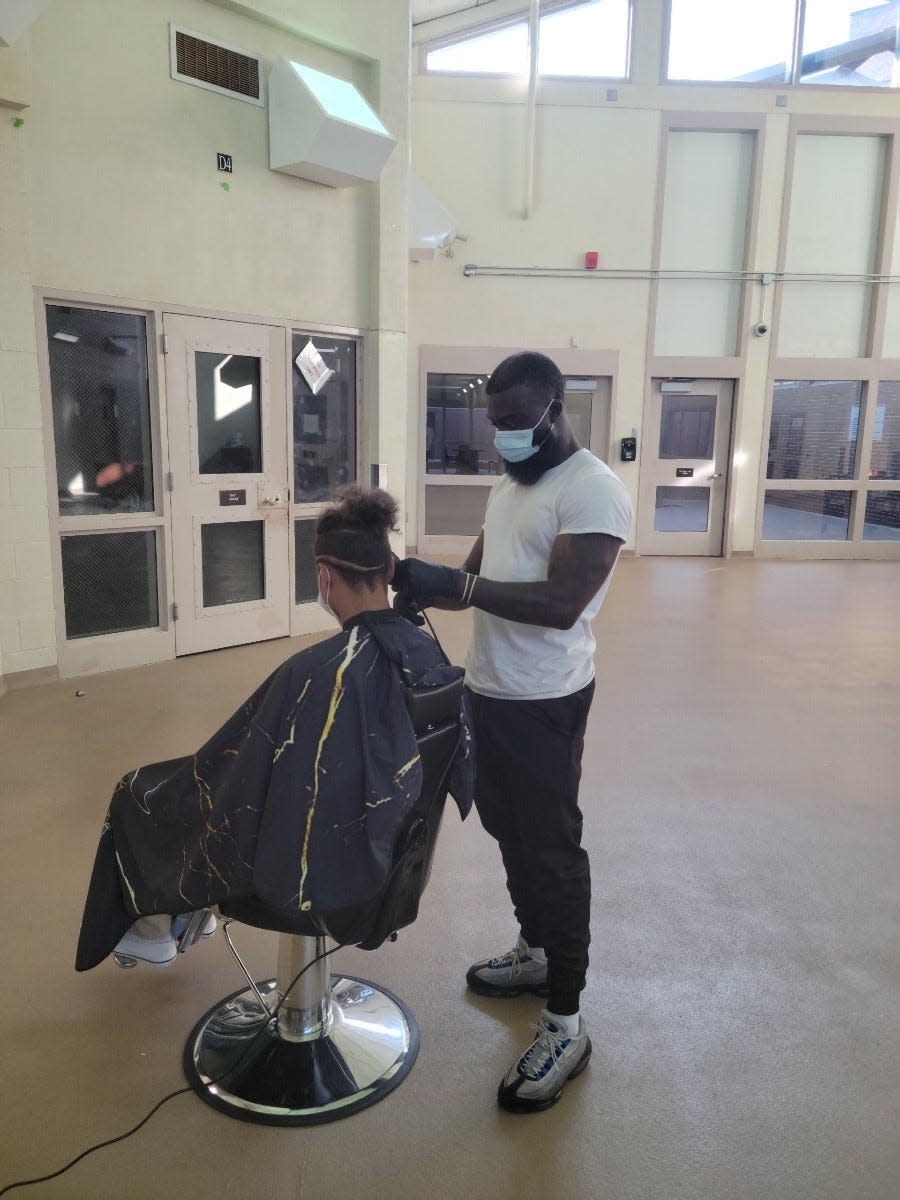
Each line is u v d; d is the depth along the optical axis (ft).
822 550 28.60
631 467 27.81
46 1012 5.93
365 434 17.39
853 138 26.45
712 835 8.76
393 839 4.33
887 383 27.78
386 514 4.59
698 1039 5.78
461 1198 4.53
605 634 17.40
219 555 15.33
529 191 25.53
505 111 25.39
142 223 13.26
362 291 16.74
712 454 28.09
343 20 15.21
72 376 13.03
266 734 4.30
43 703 12.35
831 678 14.48
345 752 4.25
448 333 26.35
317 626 17.11
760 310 27.04
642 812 9.27
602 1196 4.56
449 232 23.20
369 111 14.90
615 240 26.30
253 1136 4.90
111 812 5.10
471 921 7.15
